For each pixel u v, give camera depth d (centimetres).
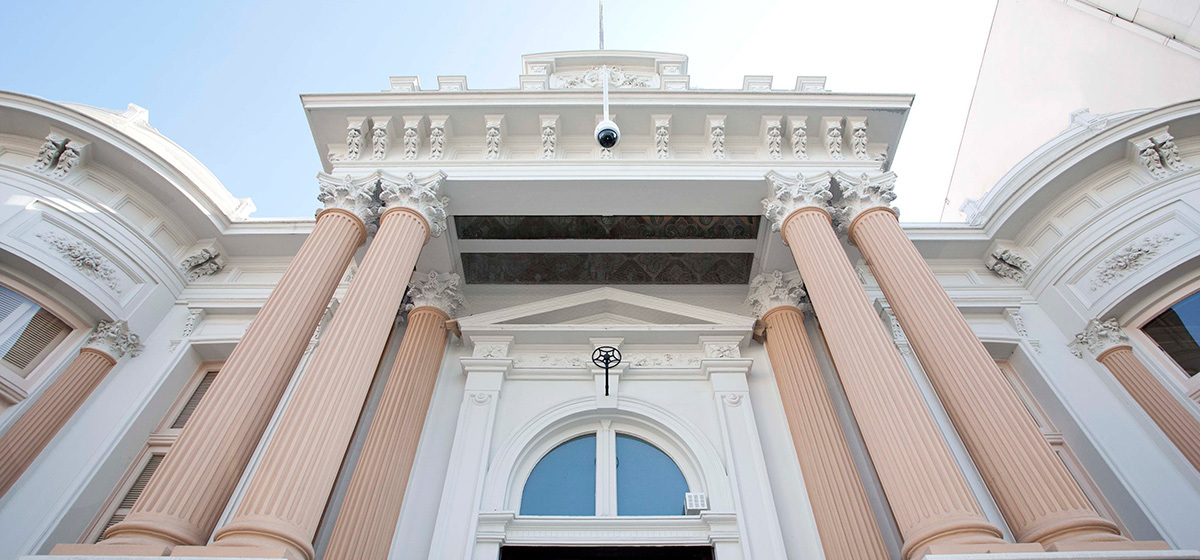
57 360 904
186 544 487
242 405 583
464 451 822
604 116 910
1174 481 782
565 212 955
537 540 742
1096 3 1539
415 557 722
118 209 1020
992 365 609
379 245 776
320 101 961
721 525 745
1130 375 885
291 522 492
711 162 928
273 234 1122
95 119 986
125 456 859
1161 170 970
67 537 763
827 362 963
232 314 1057
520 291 1105
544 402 906
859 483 741
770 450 850
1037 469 523
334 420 572
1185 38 1293
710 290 1104
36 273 891
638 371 944
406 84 1005
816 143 973
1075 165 1014
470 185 909
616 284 1103
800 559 725
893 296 721
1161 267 887
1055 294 1021
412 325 966
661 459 859
